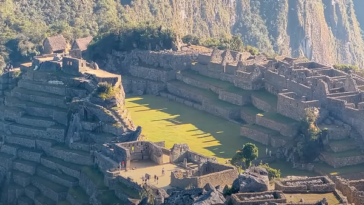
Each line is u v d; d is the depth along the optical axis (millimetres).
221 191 184750
